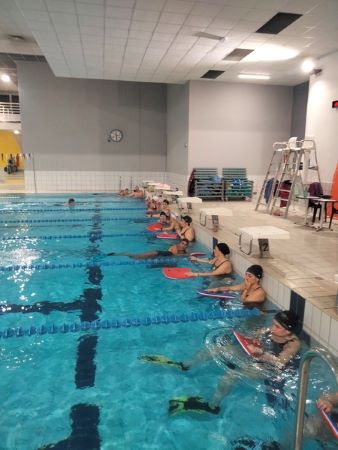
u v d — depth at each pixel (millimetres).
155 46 7469
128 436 2029
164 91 14258
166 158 14617
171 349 2943
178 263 5195
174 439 2018
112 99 13961
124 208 10227
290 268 4070
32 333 3178
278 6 5590
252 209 8492
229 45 7328
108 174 14422
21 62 13102
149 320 3434
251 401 2324
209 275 4633
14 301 3867
